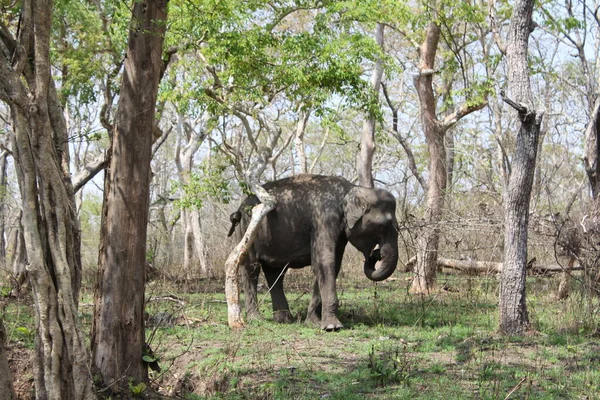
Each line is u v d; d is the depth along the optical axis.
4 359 5.89
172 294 14.84
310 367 8.85
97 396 6.46
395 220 12.16
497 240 14.95
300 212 12.35
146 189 7.08
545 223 14.30
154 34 7.04
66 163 6.45
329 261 11.95
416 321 11.96
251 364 9.00
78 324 5.98
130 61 7.09
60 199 5.97
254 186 12.48
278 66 13.02
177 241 37.75
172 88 13.91
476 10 17.36
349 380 8.23
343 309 13.54
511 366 8.99
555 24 17.11
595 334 11.16
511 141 21.78
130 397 6.84
